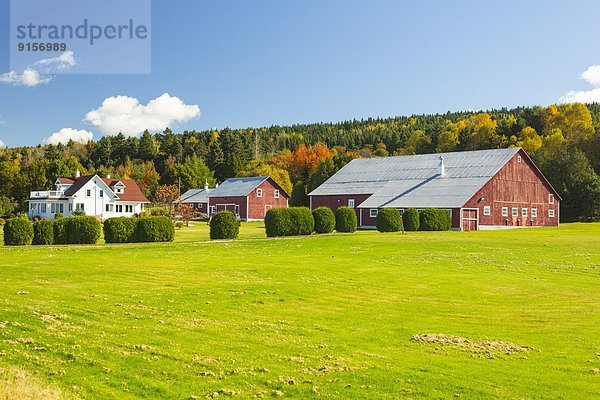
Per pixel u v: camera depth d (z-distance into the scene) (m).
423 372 9.84
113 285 17.67
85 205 81.75
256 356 10.55
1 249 27.58
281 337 11.98
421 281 20.11
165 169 130.25
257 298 16.19
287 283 18.84
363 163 75.44
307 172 120.06
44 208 83.19
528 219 61.97
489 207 57.34
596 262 25.39
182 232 51.03
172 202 69.44
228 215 37.69
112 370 9.54
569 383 9.30
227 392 8.71
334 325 13.27
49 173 107.62
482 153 64.25
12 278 18.27
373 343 11.73
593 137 92.44
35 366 9.59
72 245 30.75
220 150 132.12
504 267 23.80
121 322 12.74
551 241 35.12
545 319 14.29
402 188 63.44
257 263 24.05
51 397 8.12
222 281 18.95
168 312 14.00
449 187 59.00
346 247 30.89
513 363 10.45
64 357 10.11
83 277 19.00
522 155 61.94
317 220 42.47
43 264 21.75
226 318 13.61
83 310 13.80
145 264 22.89
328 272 21.73
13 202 98.56
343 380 9.36
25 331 11.59
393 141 151.12
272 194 86.06
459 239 35.88
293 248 30.36
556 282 20.16
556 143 93.94
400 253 28.41
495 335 12.62
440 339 12.07
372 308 15.43
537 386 9.13
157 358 10.22
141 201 89.31
